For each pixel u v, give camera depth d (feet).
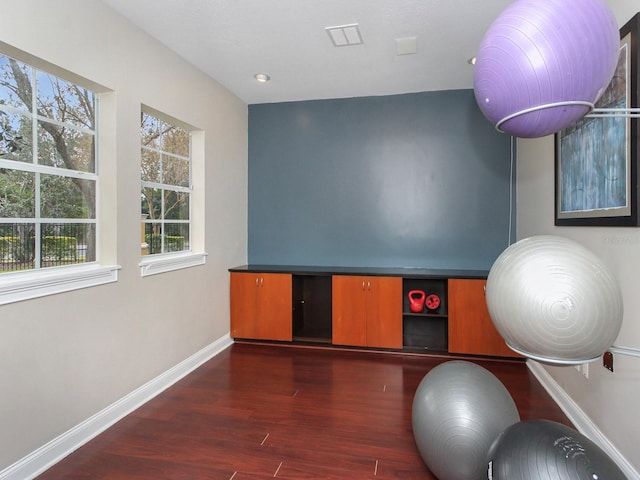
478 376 5.95
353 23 8.24
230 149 12.68
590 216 6.64
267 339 12.41
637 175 5.24
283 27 8.38
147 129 9.20
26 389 5.86
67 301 6.57
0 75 5.82
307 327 13.47
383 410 8.01
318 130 13.52
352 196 13.34
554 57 3.32
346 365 10.64
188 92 10.14
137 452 6.54
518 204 11.83
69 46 6.50
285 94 12.89
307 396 8.68
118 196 7.72
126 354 7.95
